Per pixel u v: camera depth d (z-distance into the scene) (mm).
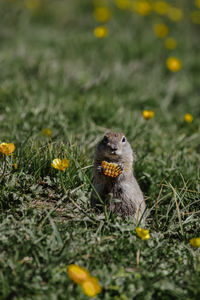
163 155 10180
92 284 4574
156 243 6211
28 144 8422
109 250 5809
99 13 21781
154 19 25391
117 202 7359
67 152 7984
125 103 14133
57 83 14539
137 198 7551
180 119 13289
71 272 4699
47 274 5059
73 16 25781
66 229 6137
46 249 5488
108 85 15375
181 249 6211
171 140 11375
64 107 12289
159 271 5434
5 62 15906
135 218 7449
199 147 11367
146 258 5773
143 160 9500
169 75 18141
